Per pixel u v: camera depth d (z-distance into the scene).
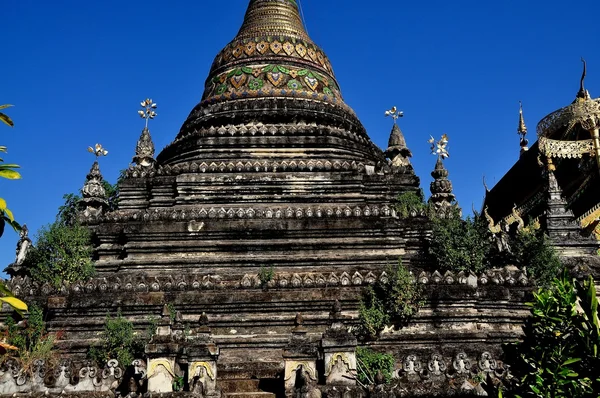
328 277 20.08
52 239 21.48
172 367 15.00
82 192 27.64
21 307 6.49
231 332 19.33
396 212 23.30
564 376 8.70
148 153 30.28
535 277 21.44
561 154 28.81
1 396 14.91
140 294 19.62
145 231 22.66
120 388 15.77
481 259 20.83
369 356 16.95
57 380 15.60
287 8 32.50
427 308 19.23
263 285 19.81
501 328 19.28
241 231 22.64
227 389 15.96
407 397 13.93
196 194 24.89
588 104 29.36
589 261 23.61
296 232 22.70
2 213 6.73
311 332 19.19
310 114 28.03
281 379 16.08
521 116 41.94
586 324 9.32
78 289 19.67
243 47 30.34
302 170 25.33
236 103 28.30
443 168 29.31
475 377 14.69
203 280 20.19
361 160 27.59
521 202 34.25
